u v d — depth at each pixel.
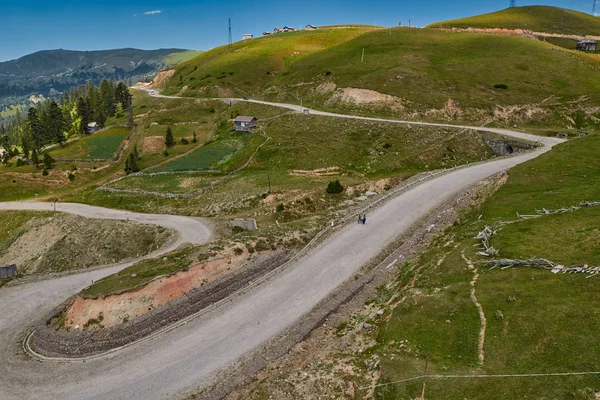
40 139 121.50
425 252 36.75
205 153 92.69
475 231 36.91
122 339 30.58
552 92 98.38
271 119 104.94
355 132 88.31
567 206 39.00
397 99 100.19
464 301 26.03
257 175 77.50
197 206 69.44
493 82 104.88
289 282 36.44
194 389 25.72
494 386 19.12
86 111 136.25
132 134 126.62
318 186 66.75
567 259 27.98
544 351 20.47
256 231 45.50
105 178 93.88
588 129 81.75
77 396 26.22
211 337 30.45
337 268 37.69
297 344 27.89
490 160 64.94
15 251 65.06
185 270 35.56
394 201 50.25
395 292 31.20
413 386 20.14
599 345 19.83
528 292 25.20
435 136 82.31
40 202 81.81
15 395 27.17
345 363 23.75
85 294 34.53
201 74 172.75
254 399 22.23
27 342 34.94
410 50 134.00
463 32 157.50
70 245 61.69
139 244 59.69
